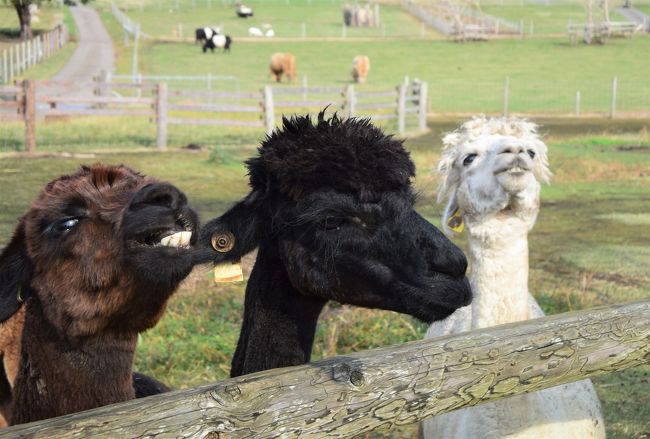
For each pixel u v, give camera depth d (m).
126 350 3.45
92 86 23.12
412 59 55.78
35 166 19.47
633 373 7.46
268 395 2.68
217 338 7.71
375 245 3.52
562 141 25.31
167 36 68.25
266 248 3.80
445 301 3.55
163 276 3.03
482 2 86.44
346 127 3.66
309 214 3.54
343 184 3.51
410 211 3.58
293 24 75.75
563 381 3.37
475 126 4.84
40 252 3.28
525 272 4.68
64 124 27.52
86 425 2.43
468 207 4.66
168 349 7.43
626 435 6.20
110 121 28.86
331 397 2.77
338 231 3.54
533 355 3.24
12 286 3.43
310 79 48.12
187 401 2.55
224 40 58.59
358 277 3.55
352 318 8.20
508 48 59.38
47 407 3.43
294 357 3.88
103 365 3.40
